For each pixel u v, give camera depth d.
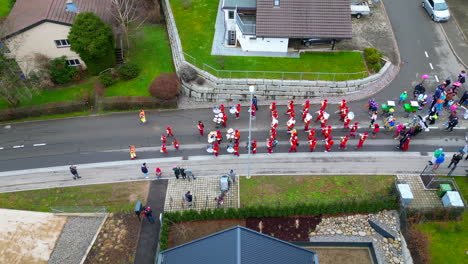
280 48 38.03
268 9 36.84
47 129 34.44
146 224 26.94
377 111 34.25
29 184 29.92
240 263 17.98
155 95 35.38
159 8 46.00
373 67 36.62
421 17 43.25
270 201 27.75
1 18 36.06
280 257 19.30
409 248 24.95
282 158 30.92
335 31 36.62
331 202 26.91
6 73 32.69
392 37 40.62
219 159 31.14
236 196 28.27
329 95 36.00
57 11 35.59
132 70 37.53
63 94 36.81
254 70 36.22
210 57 37.62
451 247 24.77
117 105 35.56
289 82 35.22
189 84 36.38
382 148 31.27
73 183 29.84
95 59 36.41
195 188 29.00
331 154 31.05
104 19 37.84
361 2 43.84
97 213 27.52
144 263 24.73
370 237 26.12
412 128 30.59
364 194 27.91
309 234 26.23
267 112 35.19
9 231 26.58
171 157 31.52
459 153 28.23
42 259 25.12
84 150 32.47
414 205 26.95
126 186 29.42
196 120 34.81
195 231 26.48
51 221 27.27
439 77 36.59
